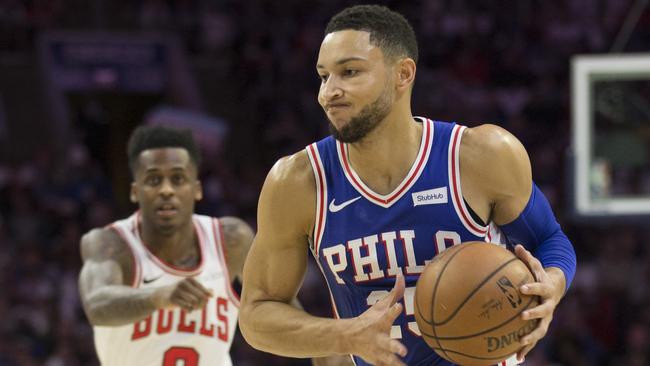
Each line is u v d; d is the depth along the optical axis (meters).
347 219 8.35
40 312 26.84
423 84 37.75
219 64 40.69
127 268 11.90
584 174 20.75
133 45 38.69
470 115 36.78
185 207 11.92
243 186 35.75
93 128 41.09
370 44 7.92
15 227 30.36
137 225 12.16
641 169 20.64
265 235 8.63
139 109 41.53
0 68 39.06
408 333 8.41
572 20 39.88
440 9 40.59
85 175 33.66
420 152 8.29
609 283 28.86
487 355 7.59
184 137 12.01
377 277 8.38
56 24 40.59
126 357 11.73
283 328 8.32
